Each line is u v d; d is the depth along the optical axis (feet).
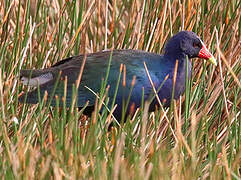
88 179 26.27
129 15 39.09
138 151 29.07
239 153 28.45
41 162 26.99
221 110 34.78
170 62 34.04
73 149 28.84
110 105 33.71
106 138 31.07
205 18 39.27
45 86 33.06
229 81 36.73
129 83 33.27
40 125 31.12
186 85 33.12
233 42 37.65
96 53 34.91
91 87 33.47
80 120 35.65
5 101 33.58
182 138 29.19
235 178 26.84
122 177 25.30
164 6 38.04
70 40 38.65
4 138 29.32
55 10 40.68
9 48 38.63
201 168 29.66
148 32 38.60
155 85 33.63
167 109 35.63
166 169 26.32
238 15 38.14
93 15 42.78
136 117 32.94
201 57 34.81
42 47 37.93
